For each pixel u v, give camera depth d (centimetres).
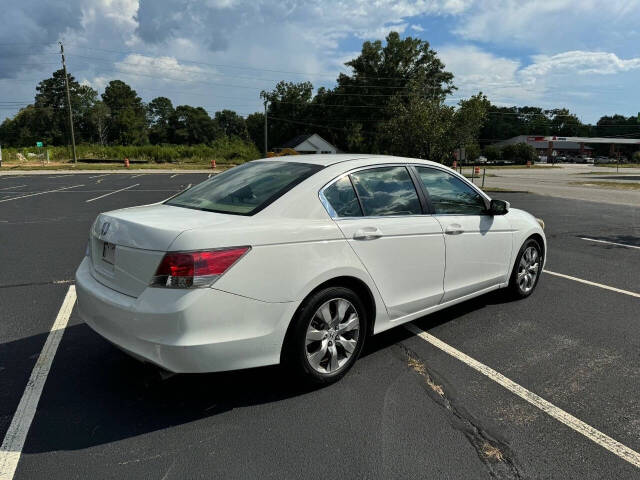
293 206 288
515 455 238
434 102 2194
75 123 9694
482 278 418
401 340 383
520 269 477
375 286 318
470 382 314
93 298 275
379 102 6812
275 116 8706
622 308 471
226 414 271
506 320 432
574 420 271
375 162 345
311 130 8394
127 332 252
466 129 2178
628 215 1279
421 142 2156
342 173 319
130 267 258
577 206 1523
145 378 314
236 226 259
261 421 265
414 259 343
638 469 230
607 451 243
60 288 517
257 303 258
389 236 323
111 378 314
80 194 1727
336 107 7525
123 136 9781
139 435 251
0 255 680
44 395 290
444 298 378
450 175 396
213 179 363
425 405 284
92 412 272
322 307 290
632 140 9550
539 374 327
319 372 295
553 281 573
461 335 395
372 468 227
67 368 327
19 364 333
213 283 244
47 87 9712
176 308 237
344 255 296
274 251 264
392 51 6812
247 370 327
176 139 10669
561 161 8594
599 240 877
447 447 244
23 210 1224
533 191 2203
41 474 218
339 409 278
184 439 247
